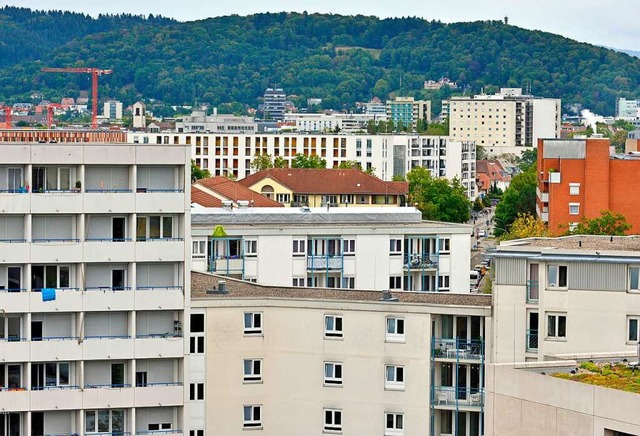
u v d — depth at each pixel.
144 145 174.25
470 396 186.12
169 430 177.25
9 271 173.00
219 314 189.00
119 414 176.12
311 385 189.00
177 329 176.75
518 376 128.25
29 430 173.12
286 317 189.25
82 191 173.12
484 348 184.25
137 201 174.12
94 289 174.12
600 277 178.12
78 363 174.12
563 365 132.62
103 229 175.00
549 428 125.00
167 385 175.75
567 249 181.50
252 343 189.62
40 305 172.25
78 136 186.62
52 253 172.62
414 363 186.00
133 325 174.62
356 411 187.75
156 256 174.75
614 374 128.88
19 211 171.25
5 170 172.62
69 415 174.75
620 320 177.50
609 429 119.56
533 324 181.50
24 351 172.25
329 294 193.75
